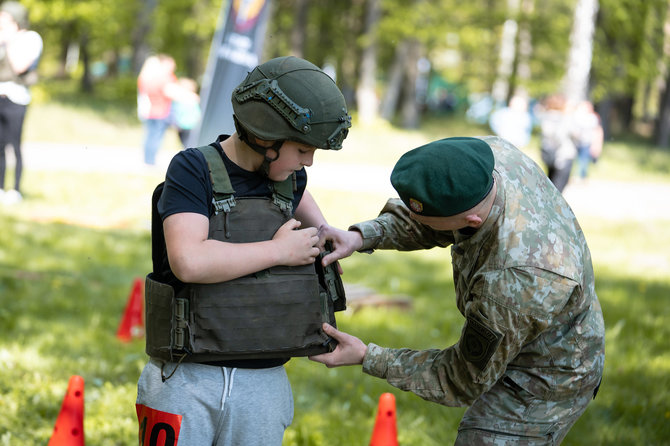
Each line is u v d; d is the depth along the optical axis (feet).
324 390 17.78
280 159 8.39
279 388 9.02
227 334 8.37
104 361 17.93
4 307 21.54
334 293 9.64
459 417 16.48
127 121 76.59
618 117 133.80
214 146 8.61
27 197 39.37
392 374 9.29
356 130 93.66
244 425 8.75
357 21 121.60
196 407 8.61
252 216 8.52
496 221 8.61
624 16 86.58
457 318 24.25
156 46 97.45
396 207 10.21
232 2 33.35
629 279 33.01
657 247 43.65
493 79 115.24
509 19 107.04
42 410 14.99
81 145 63.26
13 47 34.86
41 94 68.49
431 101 168.66
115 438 14.23
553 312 8.61
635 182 79.82
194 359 8.47
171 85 50.14
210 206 8.43
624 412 17.03
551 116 46.96
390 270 31.83
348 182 58.65
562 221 8.96
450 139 8.87
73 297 23.38
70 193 41.70
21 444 13.51
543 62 111.34
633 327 24.08
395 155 81.71
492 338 8.61
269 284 8.50
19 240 29.99
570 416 9.52
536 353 9.19
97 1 79.97
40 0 72.69
